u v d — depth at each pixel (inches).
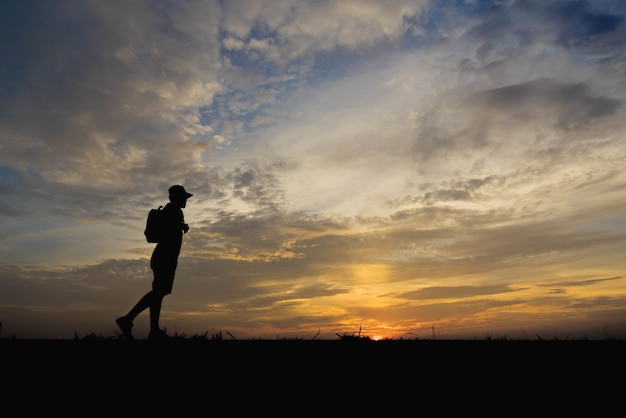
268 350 238.7
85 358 211.6
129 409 161.8
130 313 274.7
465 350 246.1
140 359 213.8
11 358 205.2
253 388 185.9
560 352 238.8
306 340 266.1
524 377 202.7
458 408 168.6
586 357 228.5
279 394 180.7
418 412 165.2
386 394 183.2
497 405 172.1
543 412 165.0
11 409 156.0
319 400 175.8
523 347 251.6
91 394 173.2
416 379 200.8
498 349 247.1
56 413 154.8
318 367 214.7
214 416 158.1
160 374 196.1
